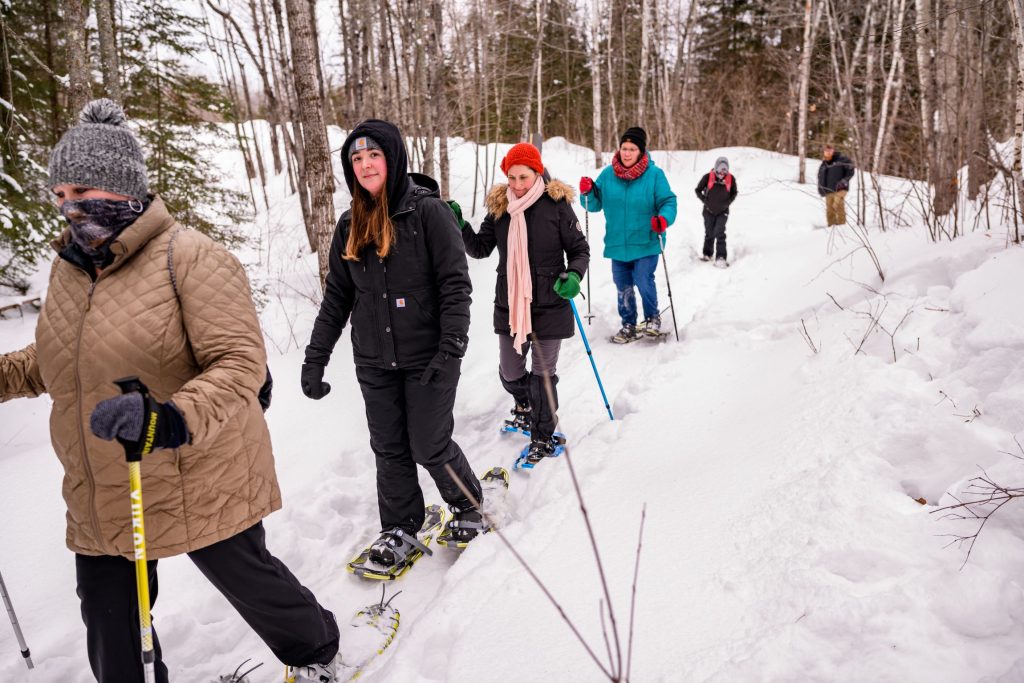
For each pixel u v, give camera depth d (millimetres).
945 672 1414
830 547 1893
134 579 1662
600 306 6145
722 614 1809
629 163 4883
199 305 1528
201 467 1599
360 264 2420
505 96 17609
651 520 2350
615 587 2033
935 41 5387
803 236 7930
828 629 1620
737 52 25109
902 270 3773
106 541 1580
